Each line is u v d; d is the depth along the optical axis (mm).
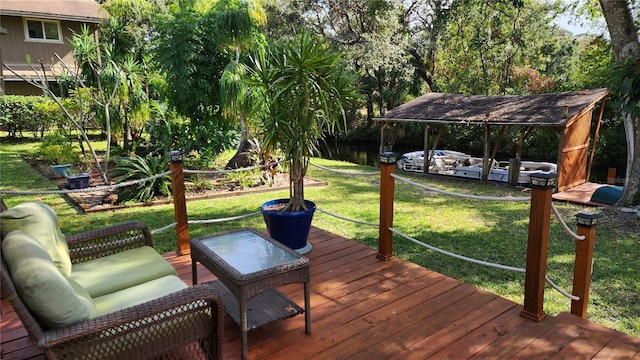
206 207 6512
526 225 5816
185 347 2184
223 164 9641
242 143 8906
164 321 1811
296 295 3021
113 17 10953
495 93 17062
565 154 8625
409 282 3225
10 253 1639
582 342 2381
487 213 6492
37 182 8031
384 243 3652
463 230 5574
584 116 9086
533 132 14102
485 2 15922
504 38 16672
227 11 7809
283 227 3723
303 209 3910
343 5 17000
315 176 9633
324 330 2543
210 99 8633
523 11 16172
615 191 7371
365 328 2561
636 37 6453
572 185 9094
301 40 3496
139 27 13297
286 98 3664
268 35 17547
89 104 9422
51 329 1610
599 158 12438
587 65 14977
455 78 17891
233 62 7895
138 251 2713
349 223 5742
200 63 8406
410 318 2676
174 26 8125
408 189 8609
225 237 2898
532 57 17094
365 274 3381
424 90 20562
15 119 13617
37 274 1562
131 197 6766
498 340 2416
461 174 10289
